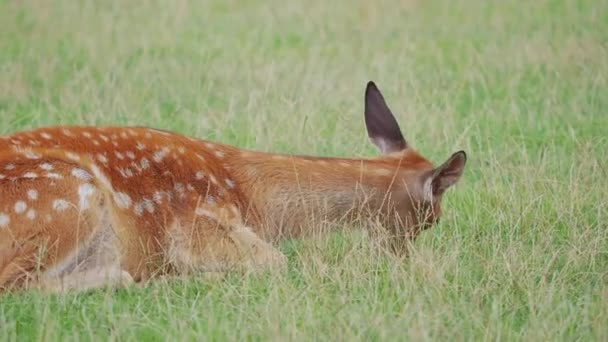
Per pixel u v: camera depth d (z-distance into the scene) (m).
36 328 12.88
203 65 24.91
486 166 18.84
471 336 12.62
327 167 15.89
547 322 12.80
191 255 15.02
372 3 30.83
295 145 19.25
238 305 13.47
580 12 29.41
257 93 21.97
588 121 21.00
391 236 15.61
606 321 12.95
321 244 15.46
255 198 15.71
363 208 15.81
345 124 20.30
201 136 20.19
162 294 14.09
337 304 13.27
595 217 16.11
